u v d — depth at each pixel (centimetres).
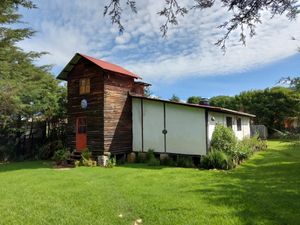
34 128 1928
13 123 1831
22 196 759
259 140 2112
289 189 808
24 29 1631
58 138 1897
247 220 553
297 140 1041
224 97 3659
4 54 1725
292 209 620
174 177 1034
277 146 2256
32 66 1967
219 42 454
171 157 1495
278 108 2983
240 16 427
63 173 1157
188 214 591
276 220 553
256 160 1495
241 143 1580
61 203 686
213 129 1481
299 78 891
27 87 1727
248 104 3316
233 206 644
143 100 1634
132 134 1667
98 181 969
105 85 1519
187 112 1464
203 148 1399
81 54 1555
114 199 719
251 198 711
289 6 410
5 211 627
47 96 1931
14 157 1794
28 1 740
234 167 1271
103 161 1439
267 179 966
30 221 566
